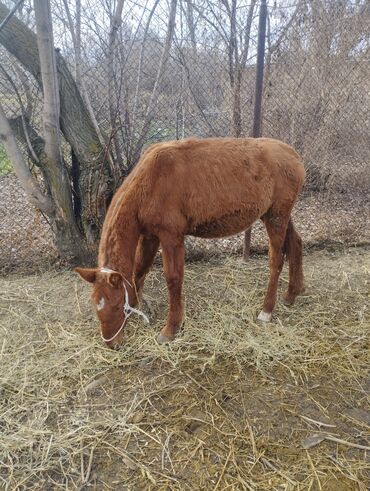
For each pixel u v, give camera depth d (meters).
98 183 3.80
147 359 2.93
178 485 2.04
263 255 4.54
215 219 2.99
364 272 4.11
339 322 3.33
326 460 2.15
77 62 3.57
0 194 4.69
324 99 5.42
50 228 4.28
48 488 2.05
